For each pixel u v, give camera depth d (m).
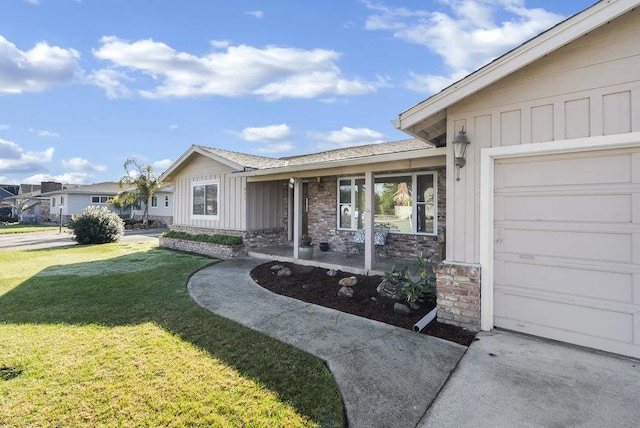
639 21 3.45
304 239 9.30
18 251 12.43
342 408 2.91
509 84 4.20
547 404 2.88
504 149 4.22
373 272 7.48
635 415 2.71
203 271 8.52
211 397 3.07
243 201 11.37
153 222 26.30
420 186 8.75
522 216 4.24
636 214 3.57
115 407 2.91
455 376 3.36
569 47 3.81
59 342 4.21
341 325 4.79
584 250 3.86
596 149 3.76
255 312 5.41
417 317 5.00
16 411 2.85
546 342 4.03
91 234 14.95
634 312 3.58
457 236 4.61
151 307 5.64
